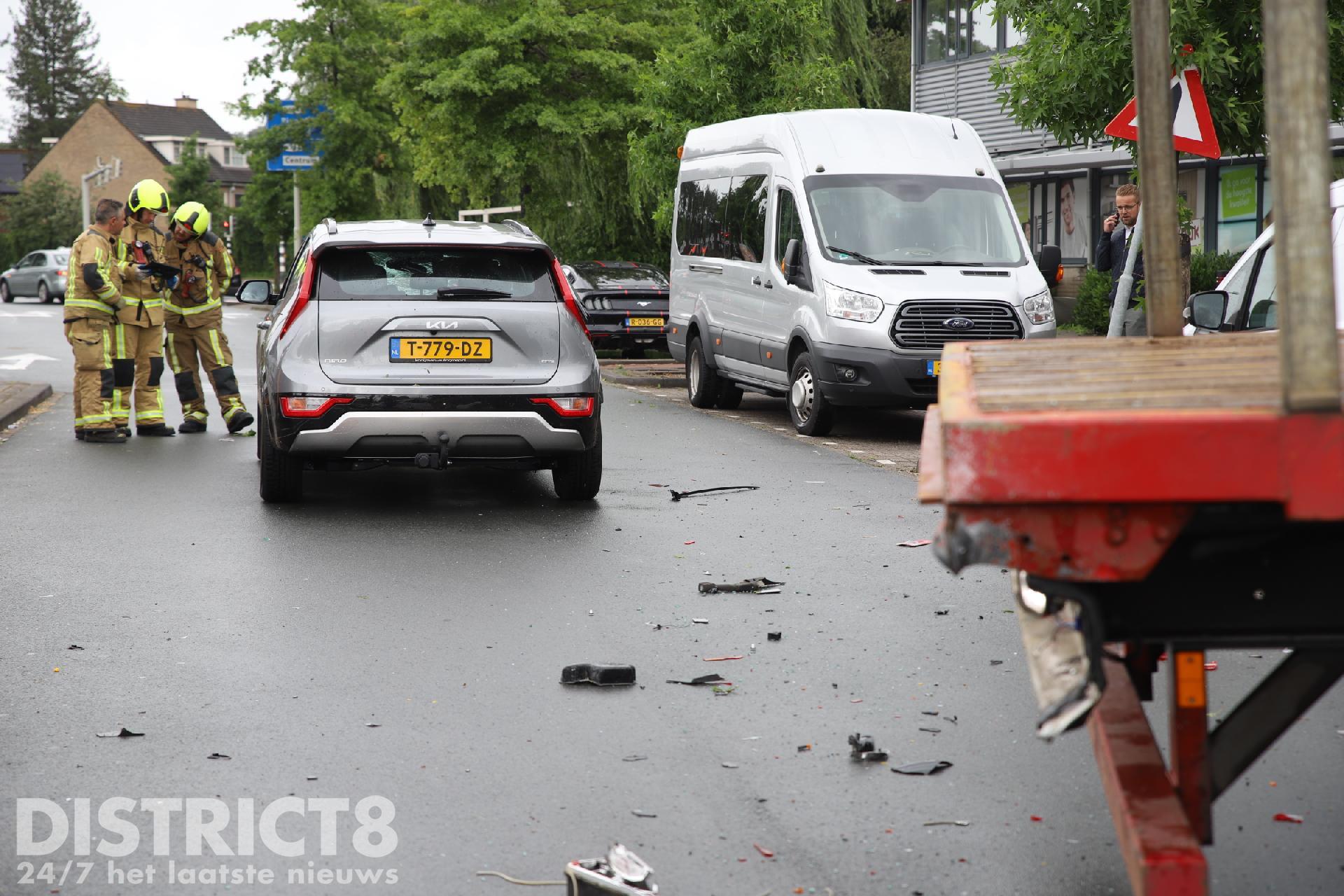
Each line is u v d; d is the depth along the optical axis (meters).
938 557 2.71
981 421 2.62
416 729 5.05
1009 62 27.88
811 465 11.80
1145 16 4.86
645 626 6.54
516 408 9.15
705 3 20.75
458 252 9.39
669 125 20.91
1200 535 2.87
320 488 10.65
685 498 10.12
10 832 4.13
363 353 9.09
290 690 5.54
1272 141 2.50
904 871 3.81
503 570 7.70
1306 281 2.49
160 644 6.21
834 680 5.64
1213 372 3.20
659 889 3.71
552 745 4.89
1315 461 2.51
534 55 33.12
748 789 4.45
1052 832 4.06
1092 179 26.89
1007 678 5.65
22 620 6.61
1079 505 2.65
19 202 82.38
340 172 46.50
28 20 114.88
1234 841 3.99
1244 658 5.93
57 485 10.63
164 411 16.22
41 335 29.98
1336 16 11.74
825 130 14.66
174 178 70.75
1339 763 4.62
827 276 13.46
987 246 14.01
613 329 23.11
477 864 3.90
